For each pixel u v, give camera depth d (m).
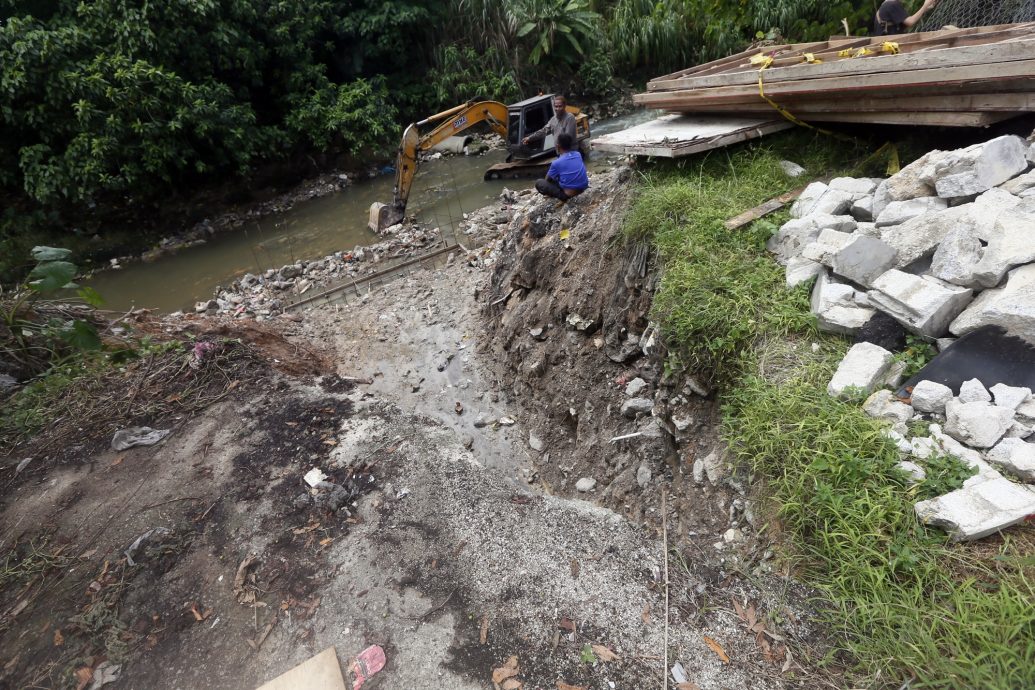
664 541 2.98
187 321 6.59
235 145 12.20
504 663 2.51
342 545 3.20
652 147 5.29
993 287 2.93
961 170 3.42
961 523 2.23
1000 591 2.10
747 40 15.95
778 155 5.18
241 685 2.63
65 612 3.05
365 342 7.19
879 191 3.91
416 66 16.31
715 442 3.49
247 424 4.29
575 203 6.35
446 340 7.01
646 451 4.09
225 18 12.59
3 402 4.65
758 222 4.27
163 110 11.22
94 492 3.82
